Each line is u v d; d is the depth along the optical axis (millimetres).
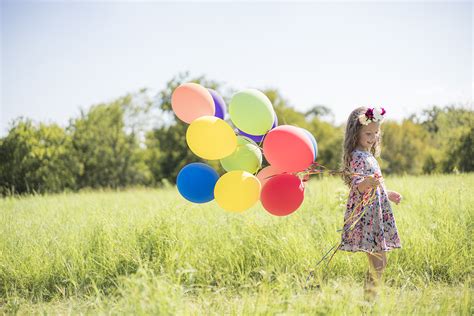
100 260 3926
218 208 5613
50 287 3752
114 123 24328
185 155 25375
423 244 4035
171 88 25484
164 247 4012
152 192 10312
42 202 7672
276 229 4395
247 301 2906
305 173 3479
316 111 32469
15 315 3059
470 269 3738
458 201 4992
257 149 3494
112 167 23797
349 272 3830
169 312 2490
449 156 16922
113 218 4793
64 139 22266
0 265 3848
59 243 4137
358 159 3443
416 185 6938
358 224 3365
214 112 3533
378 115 3412
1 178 19344
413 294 3291
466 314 2748
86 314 2900
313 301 2826
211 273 3820
